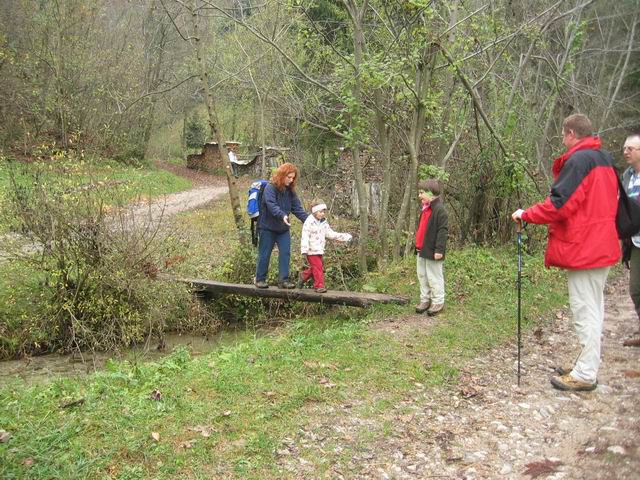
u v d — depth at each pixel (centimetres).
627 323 719
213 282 940
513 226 1142
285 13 1224
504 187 1091
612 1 2142
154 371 538
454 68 905
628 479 354
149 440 397
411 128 980
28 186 846
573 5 1327
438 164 1086
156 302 877
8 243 844
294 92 1207
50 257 844
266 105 1434
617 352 610
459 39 934
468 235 1150
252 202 879
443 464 392
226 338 897
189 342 879
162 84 2766
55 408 445
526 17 1142
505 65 1245
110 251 853
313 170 1416
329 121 1164
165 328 920
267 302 991
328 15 1159
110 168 969
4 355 809
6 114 2120
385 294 849
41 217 826
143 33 2714
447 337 648
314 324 835
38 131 2119
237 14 1285
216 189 2823
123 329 839
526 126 1184
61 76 2269
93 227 850
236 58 1450
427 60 930
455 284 868
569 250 476
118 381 513
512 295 823
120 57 2578
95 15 2445
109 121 2317
